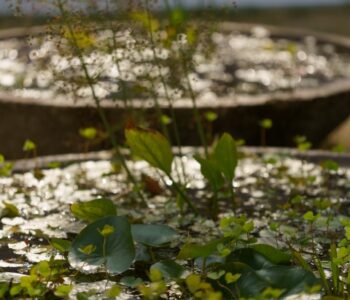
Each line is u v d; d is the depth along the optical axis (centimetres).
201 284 210
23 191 328
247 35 703
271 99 450
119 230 248
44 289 227
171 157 294
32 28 651
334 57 635
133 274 245
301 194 328
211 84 550
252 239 248
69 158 369
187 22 325
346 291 233
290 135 463
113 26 308
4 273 241
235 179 346
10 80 536
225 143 293
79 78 319
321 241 274
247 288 220
